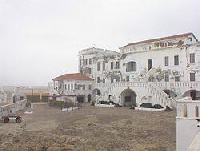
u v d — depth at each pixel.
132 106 56.34
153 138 28.92
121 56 70.81
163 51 61.19
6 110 49.56
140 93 56.41
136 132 31.89
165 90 56.91
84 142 28.23
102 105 62.94
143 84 55.97
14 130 34.97
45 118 45.97
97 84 76.44
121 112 49.22
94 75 79.44
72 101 68.62
